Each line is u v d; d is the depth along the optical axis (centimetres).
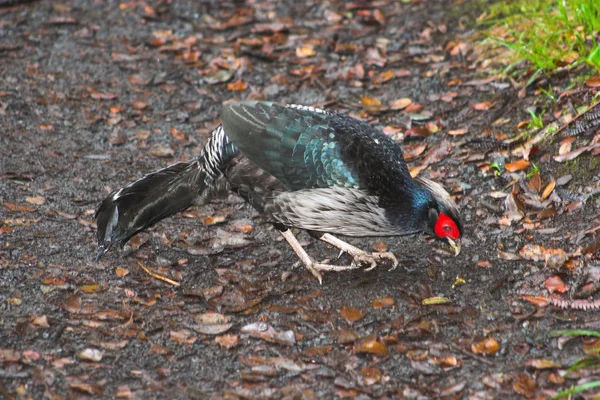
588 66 1181
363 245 1020
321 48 1463
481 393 754
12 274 927
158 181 958
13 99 1316
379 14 1534
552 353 796
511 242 974
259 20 1566
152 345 830
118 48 1484
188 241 1019
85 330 846
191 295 912
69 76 1397
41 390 759
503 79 1259
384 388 770
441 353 813
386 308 888
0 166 1145
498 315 861
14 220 1027
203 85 1380
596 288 873
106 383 773
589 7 1206
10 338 825
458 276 935
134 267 962
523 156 1087
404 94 1305
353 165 877
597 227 947
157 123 1278
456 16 1478
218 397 759
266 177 910
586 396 733
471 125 1191
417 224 920
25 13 1581
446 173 1105
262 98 1334
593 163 1030
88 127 1261
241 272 962
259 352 824
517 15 1366
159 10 1603
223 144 923
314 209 904
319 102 1312
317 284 942
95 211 1059
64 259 962
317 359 812
